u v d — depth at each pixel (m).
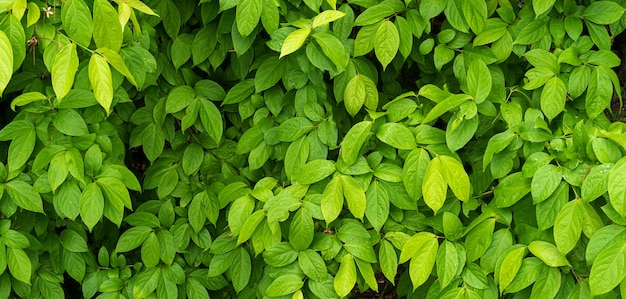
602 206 2.14
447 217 2.33
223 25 2.54
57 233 2.87
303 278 2.44
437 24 2.99
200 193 2.71
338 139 2.76
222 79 2.92
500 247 2.30
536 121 2.20
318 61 2.31
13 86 2.49
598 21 2.43
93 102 2.24
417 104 2.47
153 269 2.67
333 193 2.26
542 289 2.19
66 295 3.11
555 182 2.11
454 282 2.36
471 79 2.25
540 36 2.47
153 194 3.03
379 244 2.56
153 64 2.38
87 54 2.28
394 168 2.34
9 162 2.20
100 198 2.24
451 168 2.21
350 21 2.50
